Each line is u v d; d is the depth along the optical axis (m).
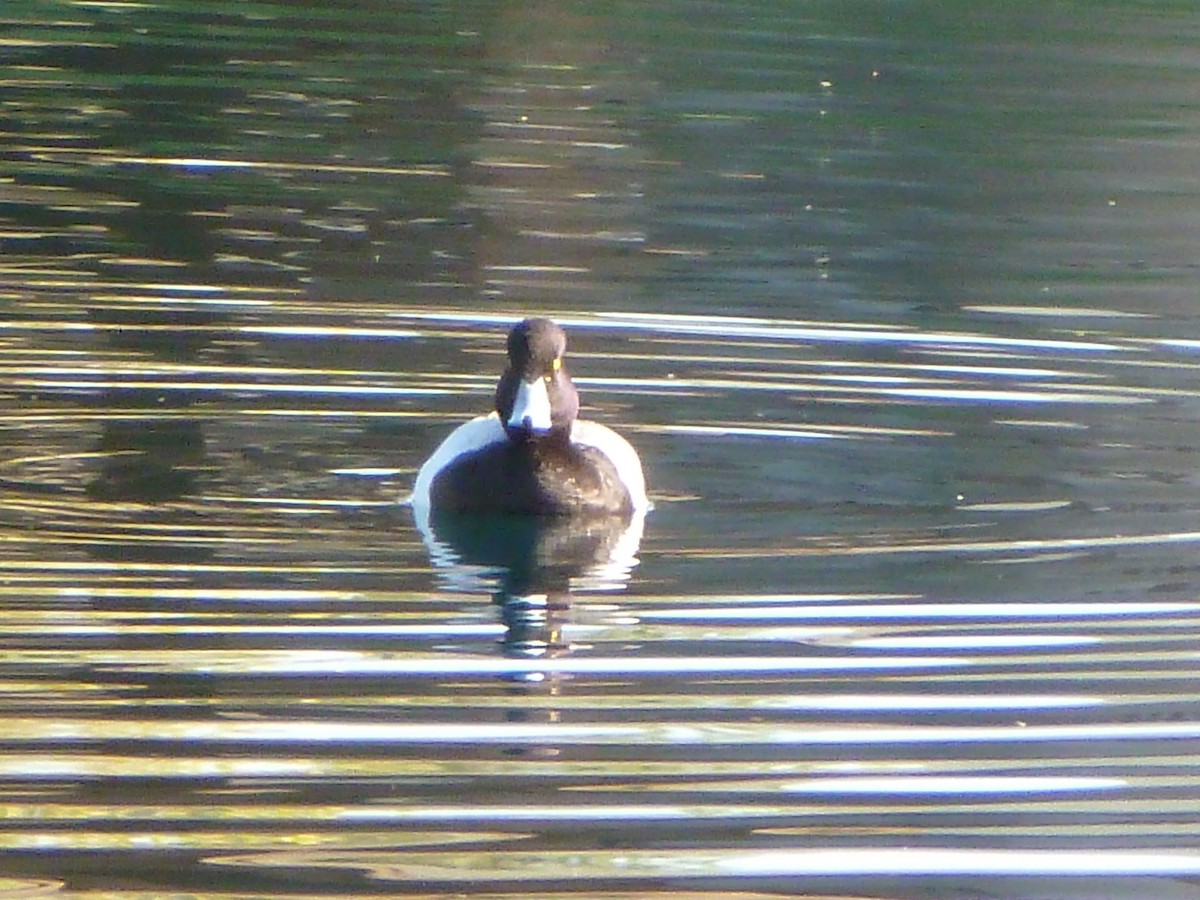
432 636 12.00
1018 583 13.04
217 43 31.14
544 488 14.16
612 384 17.22
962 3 34.41
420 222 22.25
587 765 10.30
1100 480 15.23
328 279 19.89
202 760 10.21
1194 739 10.69
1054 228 23.00
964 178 25.03
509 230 22.06
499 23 32.94
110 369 17.00
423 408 16.61
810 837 9.63
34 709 10.75
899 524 14.29
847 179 24.77
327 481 14.90
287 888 8.98
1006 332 19.02
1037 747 10.61
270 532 13.74
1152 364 18.20
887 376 17.69
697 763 10.37
